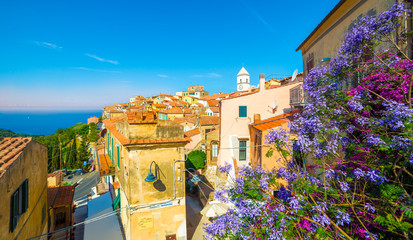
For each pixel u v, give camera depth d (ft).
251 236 15.87
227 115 60.64
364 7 24.50
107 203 55.88
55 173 70.64
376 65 17.28
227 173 20.63
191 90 386.11
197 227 50.88
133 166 35.27
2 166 20.58
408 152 12.52
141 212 35.76
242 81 242.99
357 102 15.83
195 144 107.04
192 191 71.15
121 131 43.29
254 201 16.92
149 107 38.32
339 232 14.23
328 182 16.78
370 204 13.93
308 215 15.29
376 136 14.33
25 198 26.23
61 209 48.85
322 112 16.63
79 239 47.75
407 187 13.44
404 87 14.94
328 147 15.79
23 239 25.36
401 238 12.98
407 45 18.51
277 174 18.22
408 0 18.93
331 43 32.24
